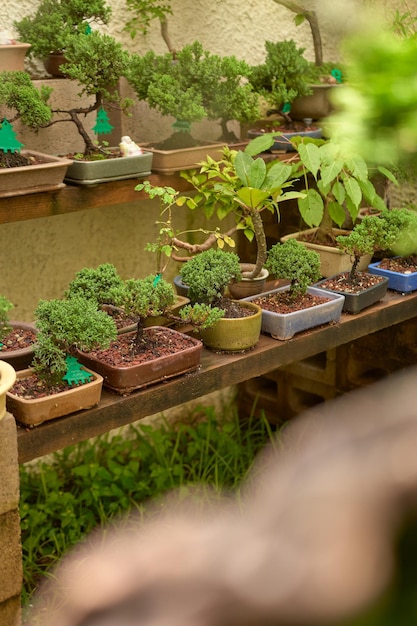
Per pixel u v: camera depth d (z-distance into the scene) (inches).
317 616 4.1
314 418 9.0
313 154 90.2
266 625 4.1
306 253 86.4
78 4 87.5
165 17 100.5
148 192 82.9
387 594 4.2
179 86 91.6
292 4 105.8
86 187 82.2
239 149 100.7
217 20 112.1
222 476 110.6
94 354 72.1
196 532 4.5
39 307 66.5
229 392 130.3
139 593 4.3
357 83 10.6
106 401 68.7
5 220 76.1
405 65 10.2
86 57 82.4
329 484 4.4
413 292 99.8
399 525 4.3
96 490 105.3
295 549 4.2
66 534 99.6
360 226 92.5
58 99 91.9
